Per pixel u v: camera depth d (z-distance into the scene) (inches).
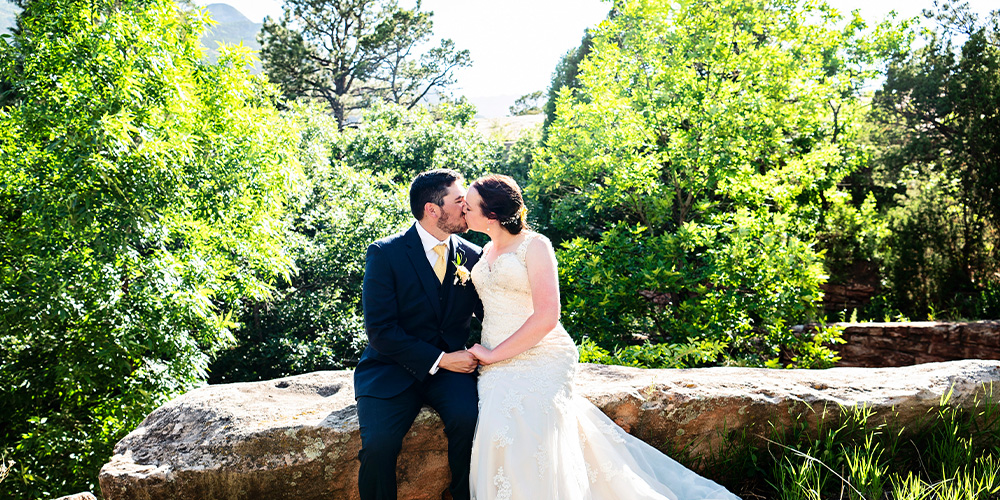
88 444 338.0
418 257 114.2
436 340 115.1
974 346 481.7
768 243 442.6
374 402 106.7
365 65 1425.9
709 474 130.3
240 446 110.0
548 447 101.0
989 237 613.3
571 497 101.9
